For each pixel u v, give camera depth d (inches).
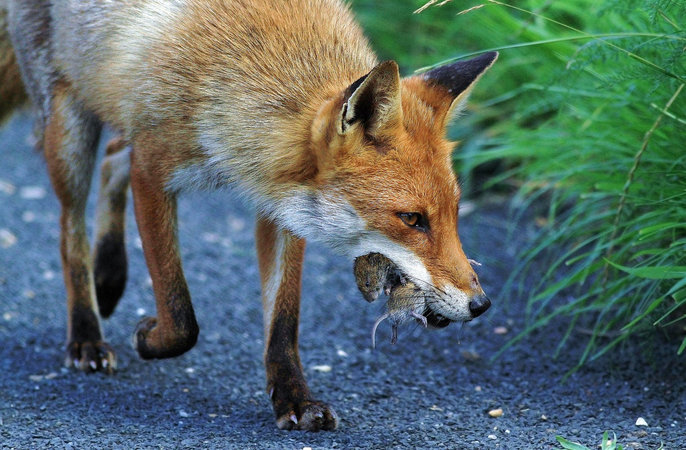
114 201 395.9
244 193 313.3
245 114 300.8
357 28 335.9
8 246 500.7
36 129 392.8
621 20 410.0
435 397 338.3
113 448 281.0
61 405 321.4
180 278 323.3
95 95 338.3
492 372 363.9
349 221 288.4
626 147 388.2
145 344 335.0
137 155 317.4
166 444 285.7
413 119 289.1
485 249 490.0
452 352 384.8
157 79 307.6
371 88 272.4
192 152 308.3
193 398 335.0
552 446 286.8
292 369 312.8
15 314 416.8
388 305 287.1
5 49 418.9
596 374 354.6
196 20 310.2
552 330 399.5
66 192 367.6
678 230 350.6
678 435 292.5
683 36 321.7
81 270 373.4
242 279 471.2
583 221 388.2
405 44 596.7
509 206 541.6
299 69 303.9
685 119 352.2
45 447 280.7
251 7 311.9
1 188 589.6
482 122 557.6
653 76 328.8
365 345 393.4
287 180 299.9
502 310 424.5
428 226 283.3
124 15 324.2
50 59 360.8
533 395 338.6
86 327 367.6
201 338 399.2
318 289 457.4
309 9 319.3
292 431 301.1
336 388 346.6
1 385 338.3
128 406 323.9
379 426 307.6
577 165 427.5
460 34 554.9
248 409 325.4
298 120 296.2
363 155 282.8
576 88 404.8
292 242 318.0
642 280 349.4
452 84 306.8
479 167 567.8
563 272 443.8
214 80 303.3
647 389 335.9
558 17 480.4
